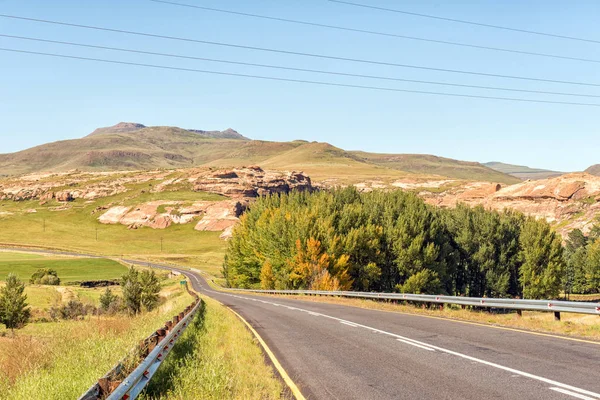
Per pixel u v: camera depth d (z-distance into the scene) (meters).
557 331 14.20
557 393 7.22
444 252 70.81
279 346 13.41
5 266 127.88
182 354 11.30
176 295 66.06
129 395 6.26
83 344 11.37
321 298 39.12
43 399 6.91
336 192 86.31
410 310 23.86
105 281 107.06
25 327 40.66
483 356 10.40
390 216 71.44
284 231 66.69
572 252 118.38
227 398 7.46
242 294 58.50
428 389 7.88
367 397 7.64
